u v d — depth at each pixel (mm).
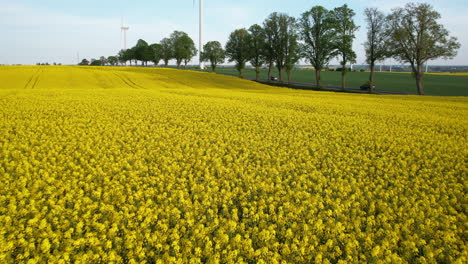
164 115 17953
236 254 5699
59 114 17109
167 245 5918
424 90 64375
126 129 14930
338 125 17109
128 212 7293
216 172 9945
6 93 25297
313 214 7383
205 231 6488
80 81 46250
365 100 30672
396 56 48875
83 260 5523
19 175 9055
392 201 8281
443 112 22750
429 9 43125
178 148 12055
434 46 43844
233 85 55469
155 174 9492
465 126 17266
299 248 6055
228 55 85625
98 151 11469
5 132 12922
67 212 7078
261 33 73250
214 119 17484
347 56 58281
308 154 11945
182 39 120562
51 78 46875
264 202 7766
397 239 6469
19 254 5633
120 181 8977
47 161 10430
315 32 59844
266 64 79625
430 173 10172
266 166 10539
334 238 6434
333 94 39188
